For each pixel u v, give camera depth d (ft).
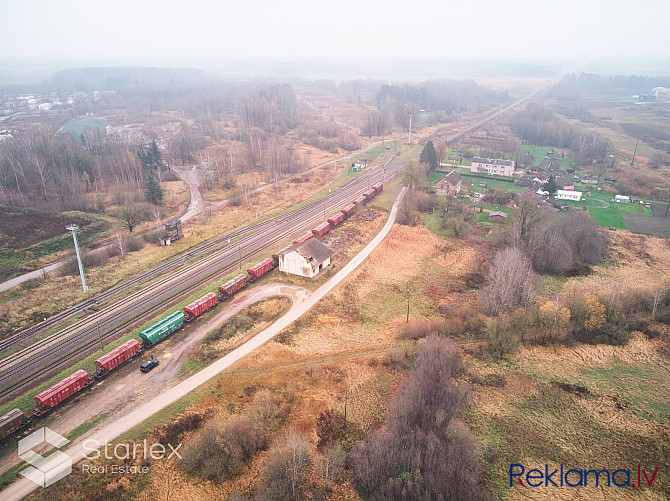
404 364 226.99
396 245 362.94
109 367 202.28
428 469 161.48
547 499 162.09
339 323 259.19
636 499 162.91
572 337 257.75
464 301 290.56
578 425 196.95
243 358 221.87
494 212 423.64
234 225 398.83
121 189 454.81
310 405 198.90
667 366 236.02
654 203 475.72
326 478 165.89
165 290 282.36
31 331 238.07
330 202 455.63
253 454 173.27
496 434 190.70
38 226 365.40
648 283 311.27
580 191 512.22
